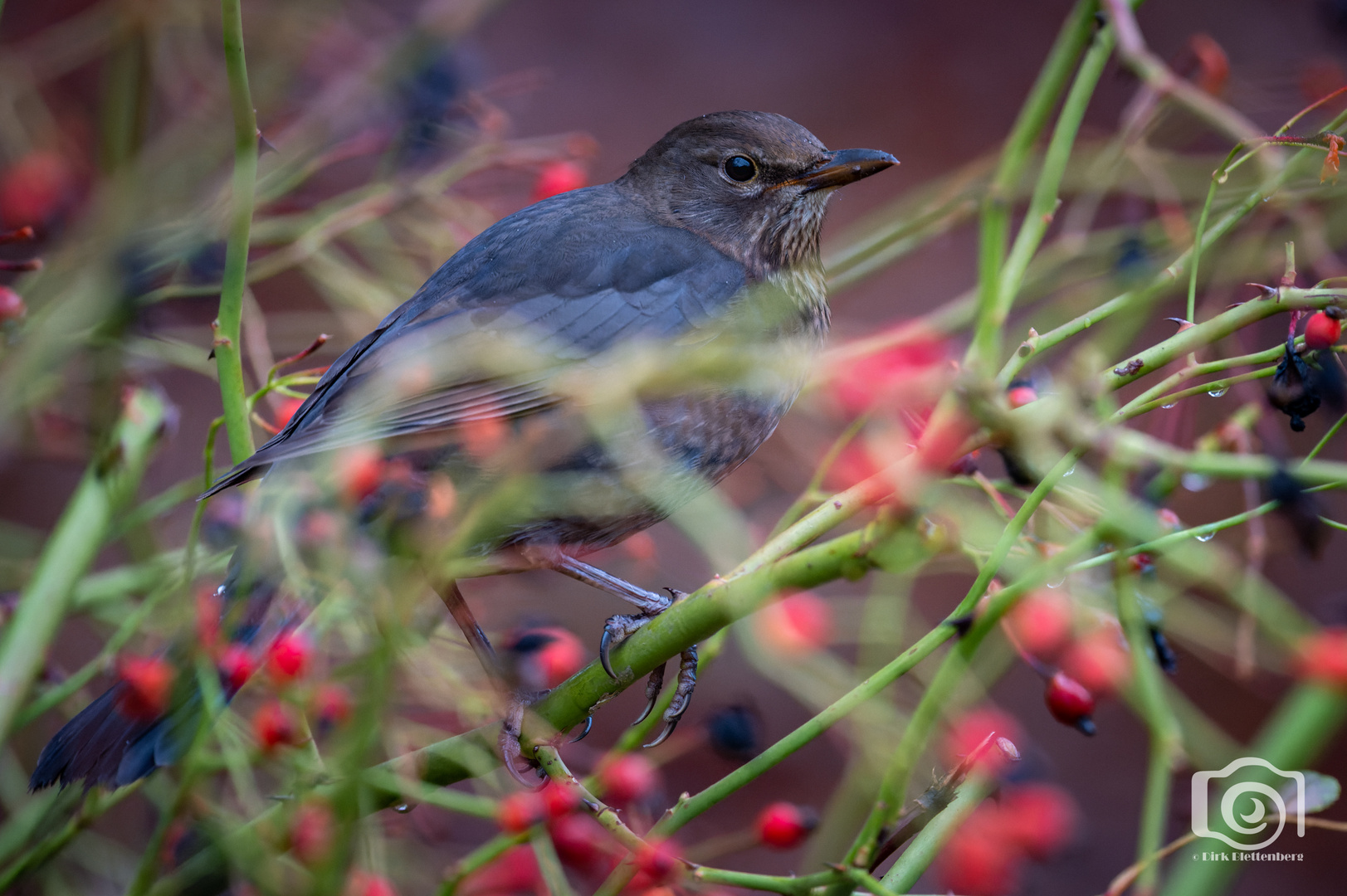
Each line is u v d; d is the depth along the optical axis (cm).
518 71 423
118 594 397
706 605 389
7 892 395
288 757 390
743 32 425
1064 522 392
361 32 415
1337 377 389
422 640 391
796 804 411
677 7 426
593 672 391
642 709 414
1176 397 388
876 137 423
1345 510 410
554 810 389
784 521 392
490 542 395
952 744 389
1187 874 389
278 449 393
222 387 392
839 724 397
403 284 404
